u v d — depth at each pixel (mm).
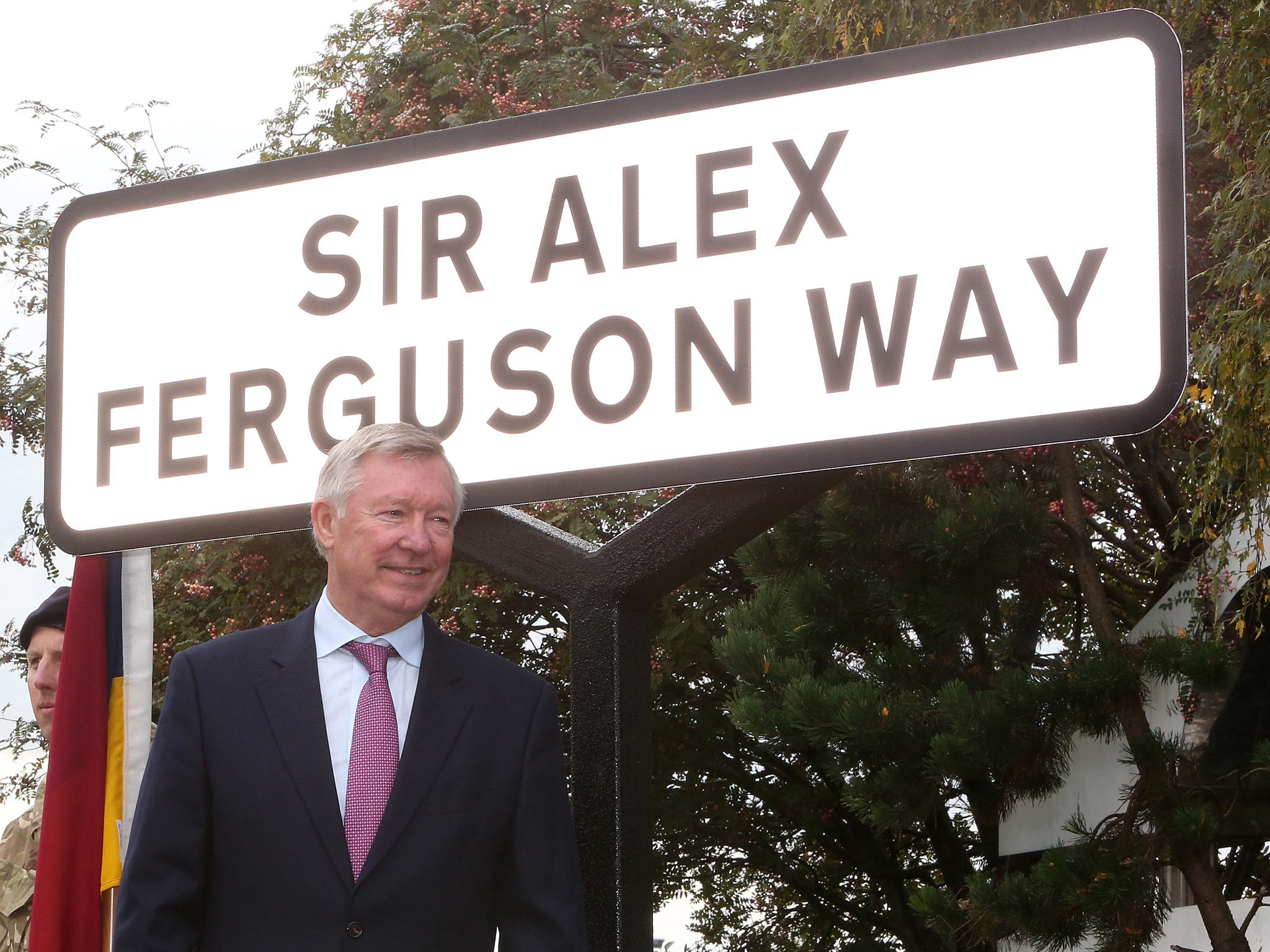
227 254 3621
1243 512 6293
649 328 3250
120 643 3949
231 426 3545
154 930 2709
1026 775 7219
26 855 4418
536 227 3371
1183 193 2955
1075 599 9750
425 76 11703
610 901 3133
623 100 3330
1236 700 7113
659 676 11516
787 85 3217
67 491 3660
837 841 12203
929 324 3062
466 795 2842
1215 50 6977
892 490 7945
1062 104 3035
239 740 2830
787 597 8461
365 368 3457
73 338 3709
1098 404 2936
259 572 10977
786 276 3168
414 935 2746
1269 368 5645
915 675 8031
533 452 3301
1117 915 6629
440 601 10828
